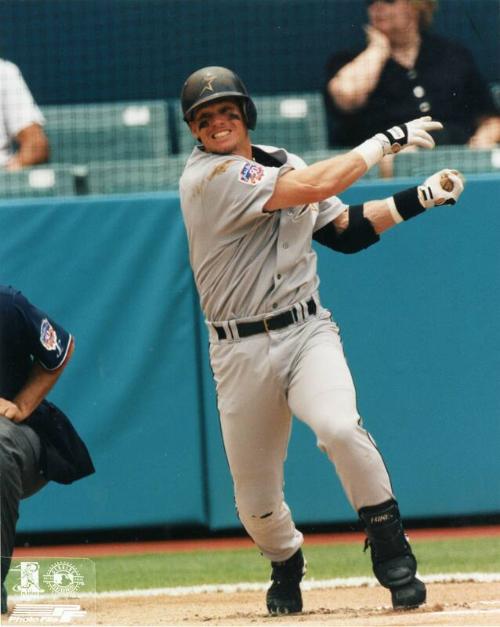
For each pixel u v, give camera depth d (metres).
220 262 14.89
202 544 25.11
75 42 32.41
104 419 24.42
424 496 24.84
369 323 24.77
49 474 16.69
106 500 24.50
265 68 32.97
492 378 24.84
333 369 14.59
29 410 16.42
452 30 32.12
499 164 27.31
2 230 24.36
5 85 28.05
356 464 14.11
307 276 15.02
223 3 32.62
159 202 24.52
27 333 16.62
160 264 24.48
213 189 14.58
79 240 24.44
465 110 29.28
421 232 24.81
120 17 32.41
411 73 29.31
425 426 24.86
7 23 32.09
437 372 24.86
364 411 24.75
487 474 24.92
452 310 24.84
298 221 14.81
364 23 32.75
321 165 14.48
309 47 32.88
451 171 15.74
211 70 15.00
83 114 29.62
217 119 14.86
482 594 17.89
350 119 29.58
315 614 15.67
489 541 24.00
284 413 15.27
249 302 14.88
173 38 32.62
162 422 24.53
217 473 24.61
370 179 26.36
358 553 23.12
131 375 24.42
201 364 24.59
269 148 15.77
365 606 17.20
